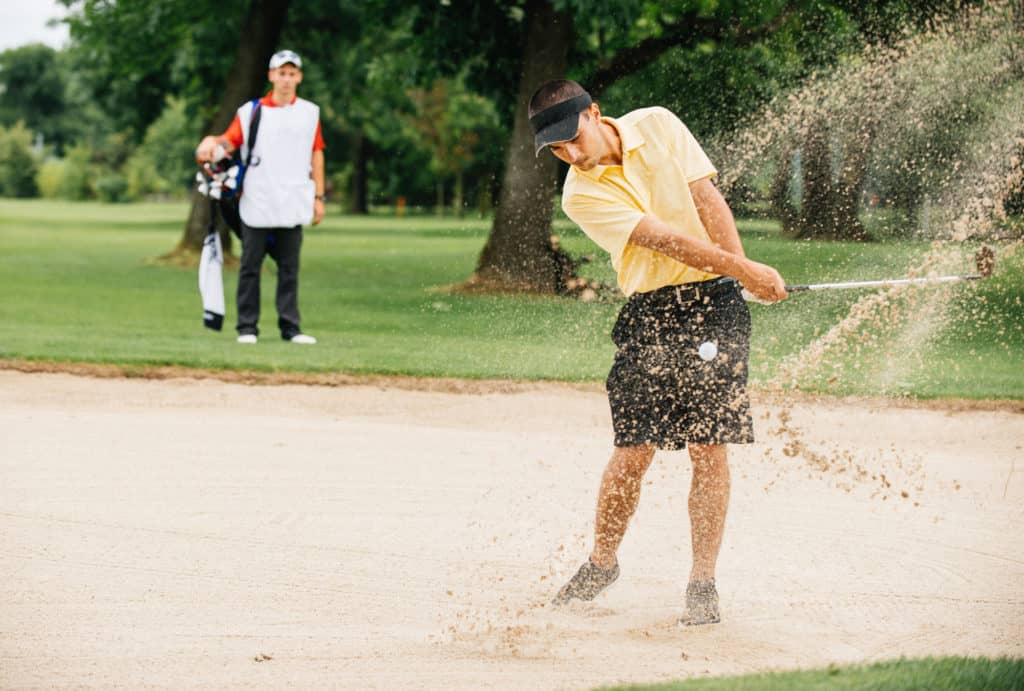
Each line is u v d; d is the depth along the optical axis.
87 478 13.17
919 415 16.12
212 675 7.79
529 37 33.22
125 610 9.08
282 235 23.59
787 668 7.90
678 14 29.27
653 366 8.98
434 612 9.16
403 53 46.50
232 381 19.23
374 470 13.81
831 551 10.85
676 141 8.84
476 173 115.25
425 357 21.03
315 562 10.38
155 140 160.50
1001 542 11.12
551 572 10.22
